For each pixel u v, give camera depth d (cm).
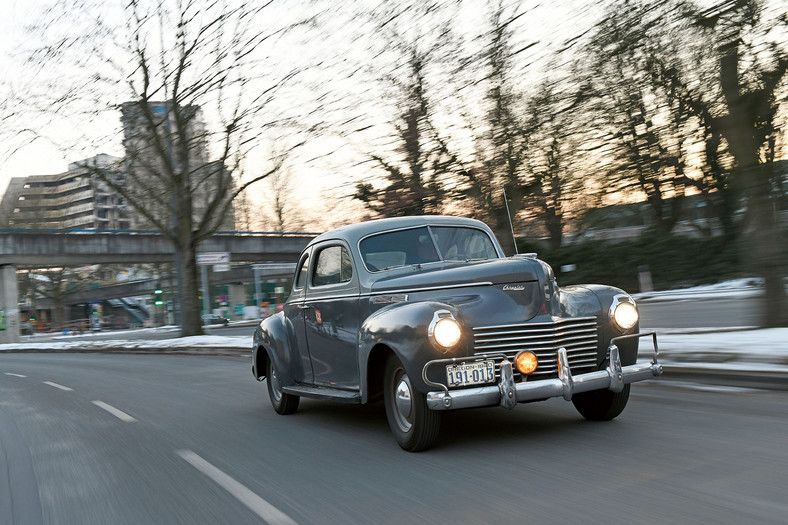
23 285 6762
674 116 1193
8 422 864
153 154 2453
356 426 658
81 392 1152
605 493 384
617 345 537
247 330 3700
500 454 491
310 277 682
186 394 1020
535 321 509
